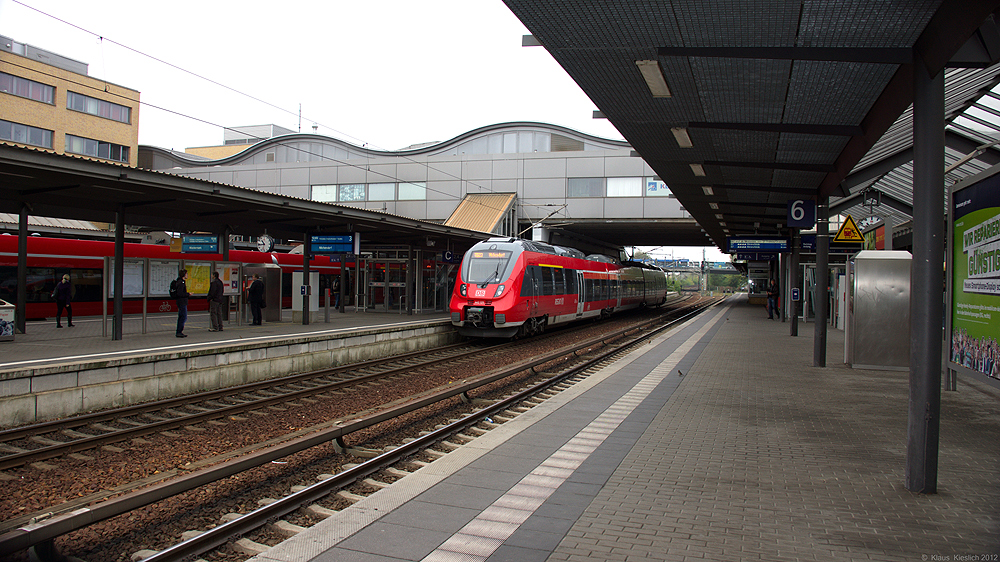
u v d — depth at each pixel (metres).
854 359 13.47
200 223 19.02
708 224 26.98
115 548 4.91
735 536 4.52
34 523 4.08
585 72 7.73
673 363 14.32
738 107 8.91
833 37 6.24
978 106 12.77
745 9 5.77
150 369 11.30
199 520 5.48
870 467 6.24
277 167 45.75
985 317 7.61
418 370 14.70
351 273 34.59
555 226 40.69
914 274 5.63
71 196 14.45
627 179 39.19
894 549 4.31
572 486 5.62
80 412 9.98
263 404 10.57
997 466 6.31
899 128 12.05
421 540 4.44
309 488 5.70
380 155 44.06
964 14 4.84
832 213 20.77
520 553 4.21
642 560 4.11
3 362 10.08
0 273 20.41
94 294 23.11
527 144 41.97
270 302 21.38
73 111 39.59
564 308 23.36
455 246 29.38
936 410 5.48
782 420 8.35
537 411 8.90
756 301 58.22
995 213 7.31
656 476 5.92
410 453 7.26
